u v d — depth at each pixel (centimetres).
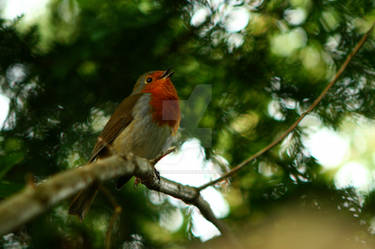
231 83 947
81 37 900
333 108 922
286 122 927
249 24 948
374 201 830
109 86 949
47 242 844
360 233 738
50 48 920
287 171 895
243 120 949
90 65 929
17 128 899
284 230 666
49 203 302
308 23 940
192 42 949
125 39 915
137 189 906
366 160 915
